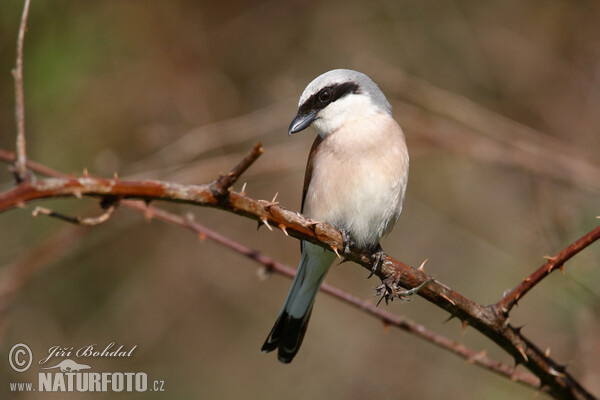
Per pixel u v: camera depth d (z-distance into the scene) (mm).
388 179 7082
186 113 12930
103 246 12195
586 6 12984
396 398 11641
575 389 5648
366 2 13781
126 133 12602
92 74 12602
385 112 7449
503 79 13312
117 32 12852
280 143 12805
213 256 12742
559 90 13008
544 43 13258
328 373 11961
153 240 12562
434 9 13641
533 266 11141
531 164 10984
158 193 4062
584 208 10445
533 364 5523
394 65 13523
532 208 11500
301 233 5082
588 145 12484
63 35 12367
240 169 4219
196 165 11734
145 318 12164
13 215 11258
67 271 11844
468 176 13383
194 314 12352
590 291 8516
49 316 11484
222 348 12328
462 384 11453
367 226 7094
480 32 13484
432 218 13195
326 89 7438
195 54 13203
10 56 11898
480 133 11836
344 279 12727
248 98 13328
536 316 10789
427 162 13578
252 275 12766
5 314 9375
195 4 13383
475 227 13000
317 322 12367
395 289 5699
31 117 12031
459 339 11797
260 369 12156
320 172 7230
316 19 13758
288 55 13602
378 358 11953
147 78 12898
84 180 3738
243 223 12984
